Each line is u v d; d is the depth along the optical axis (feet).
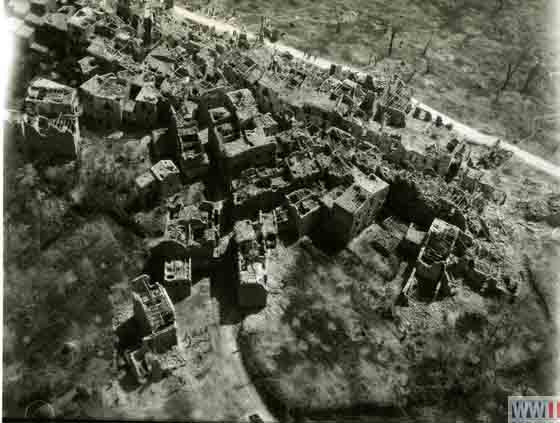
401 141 483.10
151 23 542.57
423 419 323.98
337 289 382.42
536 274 411.75
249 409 315.99
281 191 419.13
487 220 441.27
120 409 308.60
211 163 447.42
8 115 452.76
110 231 395.34
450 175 480.64
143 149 453.17
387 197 445.78
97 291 362.33
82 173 426.10
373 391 330.34
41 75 497.05
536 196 486.38
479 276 388.57
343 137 465.06
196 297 365.20
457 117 585.63
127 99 471.62
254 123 446.19
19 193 406.21
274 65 529.86
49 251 380.37
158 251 380.78
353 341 354.13
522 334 371.76
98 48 494.18
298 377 331.36
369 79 543.80
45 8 517.14
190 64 515.91
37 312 348.79
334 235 416.87
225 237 399.65
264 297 357.20
